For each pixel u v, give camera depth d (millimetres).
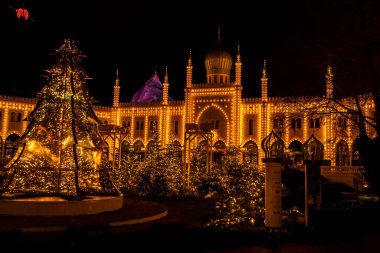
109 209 22297
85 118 24453
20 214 20000
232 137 69562
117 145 75562
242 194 22422
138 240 13664
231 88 70938
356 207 23969
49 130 23609
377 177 25688
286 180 26859
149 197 36250
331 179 44844
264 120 68312
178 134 74250
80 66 25016
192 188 39031
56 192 23281
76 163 22562
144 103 77688
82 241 12992
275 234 16625
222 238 15570
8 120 69875
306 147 26859
